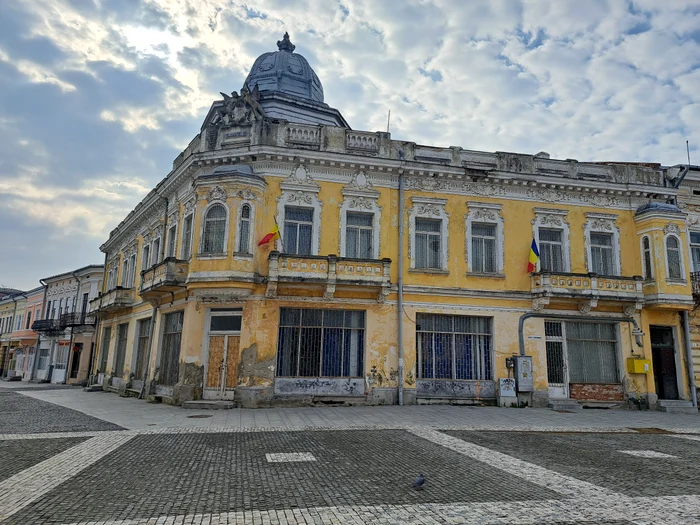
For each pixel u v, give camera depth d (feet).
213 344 58.13
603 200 68.80
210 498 21.85
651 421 51.65
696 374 66.39
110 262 107.96
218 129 62.44
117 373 87.40
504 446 34.94
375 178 62.69
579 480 25.98
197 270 56.18
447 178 64.44
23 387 100.22
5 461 28.55
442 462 29.37
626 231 68.90
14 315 168.45
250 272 55.72
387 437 37.17
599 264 68.13
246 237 56.90
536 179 66.03
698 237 71.77
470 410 55.16
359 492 22.97
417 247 63.26
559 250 67.10
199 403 53.62
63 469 26.73
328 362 57.82
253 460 29.04
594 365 64.59
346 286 57.52
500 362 61.57
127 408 54.85
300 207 60.29
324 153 60.44
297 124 61.67
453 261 63.00
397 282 60.64
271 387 55.11
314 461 28.96
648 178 70.74
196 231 57.57
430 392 59.47
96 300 97.35
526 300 63.87
